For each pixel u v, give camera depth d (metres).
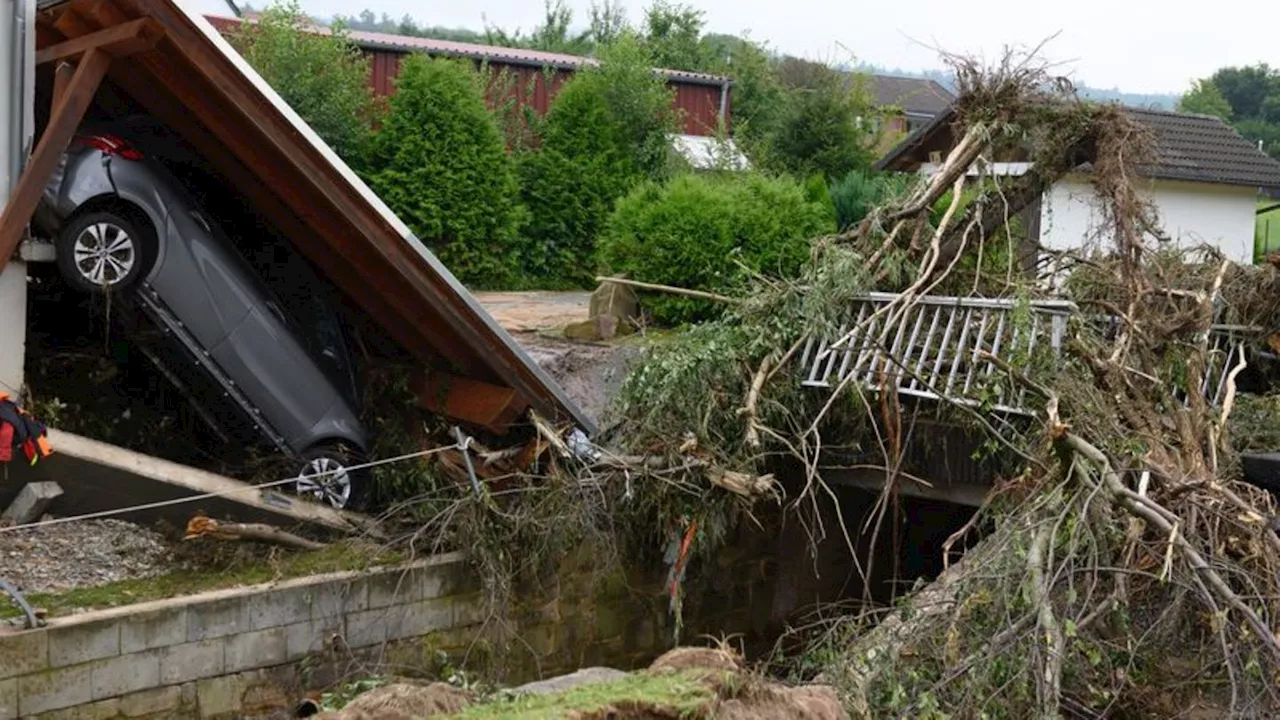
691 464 8.60
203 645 7.19
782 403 9.05
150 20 7.26
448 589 8.38
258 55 19.38
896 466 8.59
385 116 19.27
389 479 8.99
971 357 8.38
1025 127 9.80
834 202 17.47
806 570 10.66
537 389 9.14
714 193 14.40
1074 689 5.89
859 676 5.61
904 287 9.37
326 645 7.76
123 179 7.93
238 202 9.24
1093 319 9.07
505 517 8.48
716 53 32.34
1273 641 5.21
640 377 9.02
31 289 8.84
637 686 2.56
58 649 6.56
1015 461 8.40
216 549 7.92
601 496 8.77
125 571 7.58
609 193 20.36
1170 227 18.42
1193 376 8.23
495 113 21.45
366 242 8.39
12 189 7.51
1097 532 6.11
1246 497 6.71
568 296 18.47
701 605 9.95
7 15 7.44
